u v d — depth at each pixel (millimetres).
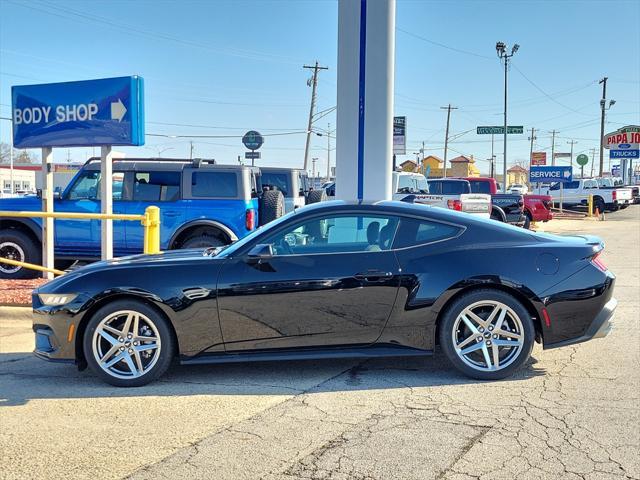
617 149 51875
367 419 4305
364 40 9031
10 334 7074
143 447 3893
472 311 5074
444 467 3564
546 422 4199
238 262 5086
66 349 5109
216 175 10016
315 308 5031
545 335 5082
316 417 4355
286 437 4016
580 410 4414
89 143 9305
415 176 22625
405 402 4633
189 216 9938
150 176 10125
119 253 10211
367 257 5102
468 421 4238
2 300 7879
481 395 4758
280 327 5047
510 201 20922
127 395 4891
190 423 4281
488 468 3543
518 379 5137
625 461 3611
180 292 5000
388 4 8961
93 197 10227
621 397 4676
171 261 5207
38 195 10891
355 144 9211
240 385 5102
